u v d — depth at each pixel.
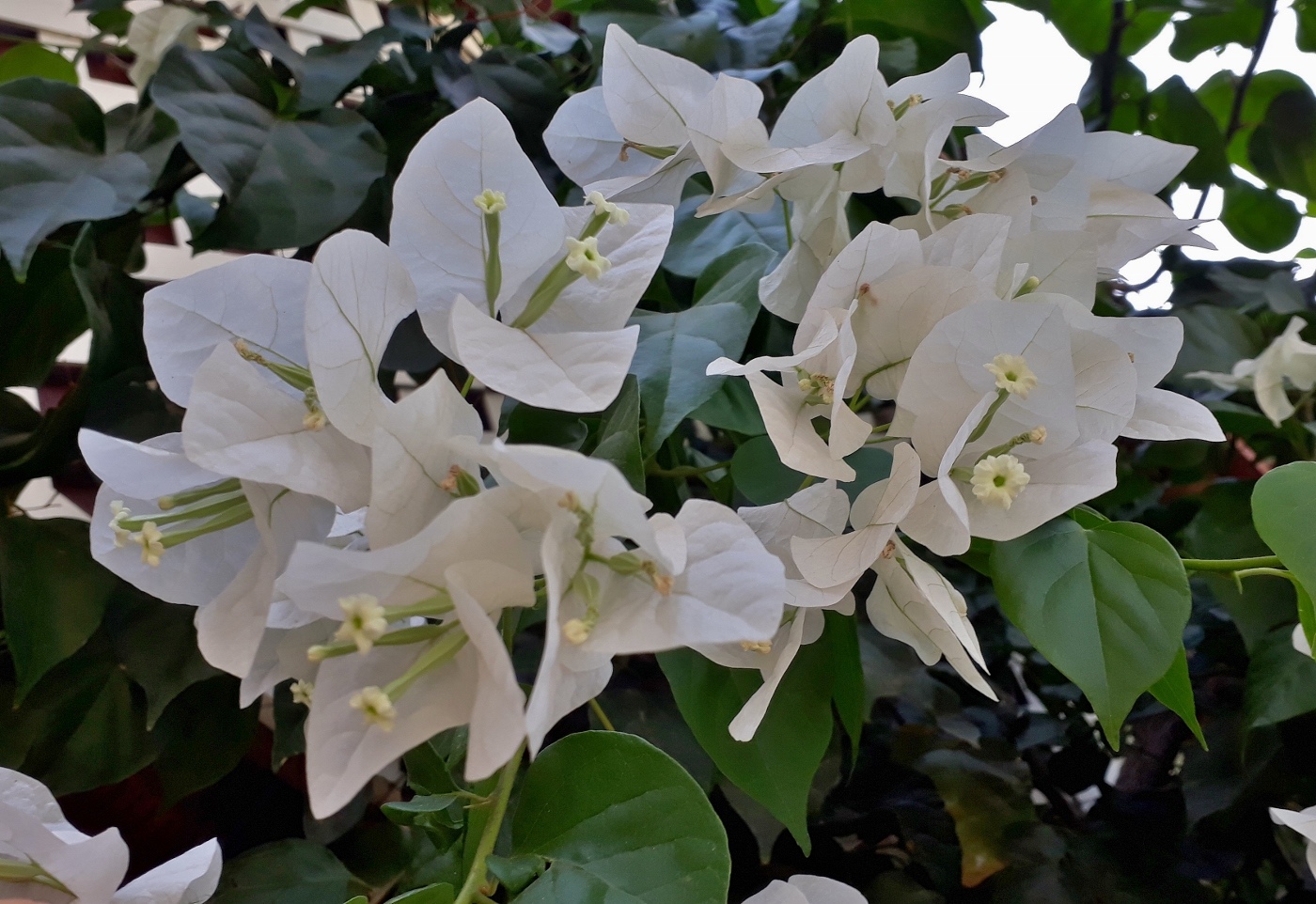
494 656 0.13
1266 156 0.38
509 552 0.14
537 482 0.14
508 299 0.18
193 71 0.25
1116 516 0.35
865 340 0.20
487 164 0.17
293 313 0.18
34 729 0.25
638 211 0.19
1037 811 0.33
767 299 0.21
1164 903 0.28
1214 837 0.30
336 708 0.14
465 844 0.19
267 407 0.16
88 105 0.26
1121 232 0.23
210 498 0.17
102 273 0.25
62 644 0.23
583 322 0.18
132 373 0.25
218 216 0.25
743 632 0.14
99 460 0.16
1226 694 0.32
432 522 0.13
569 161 0.23
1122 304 0.35
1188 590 0.18
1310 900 0.30
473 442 0.14
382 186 0.30
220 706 0.26
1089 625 0.19
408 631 0.15
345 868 0.25
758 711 0.17
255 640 0.16
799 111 0.21
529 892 0.17
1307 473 0.19
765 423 0.18
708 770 0.26
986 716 0.35
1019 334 0.18
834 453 0.18
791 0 0.31
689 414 0.22
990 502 0.18
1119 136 0.22
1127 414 0.19
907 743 0.32
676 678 0.21
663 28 0.29
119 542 0.16
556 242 0.18
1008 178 0.21
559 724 0.28
